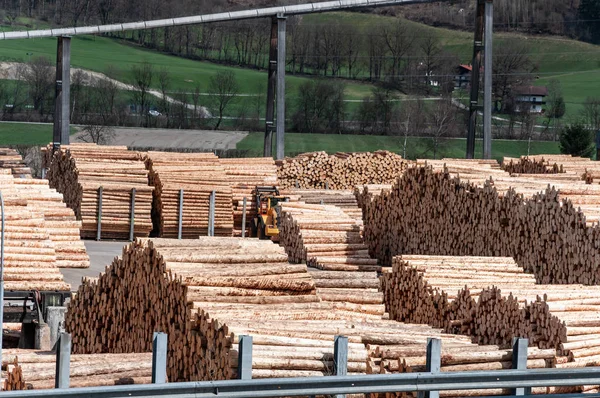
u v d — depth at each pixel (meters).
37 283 70.31
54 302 70.19
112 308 65.12
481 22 169.75
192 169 137.75
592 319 52.66
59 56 163.12
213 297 52.94
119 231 131.25
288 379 39.06
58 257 91.12
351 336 48.94
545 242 89.19
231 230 137.38
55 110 162.38
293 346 45.56
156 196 136.75
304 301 55.97
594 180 112.12
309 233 110.00
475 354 46.78
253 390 38.75
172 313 54.16
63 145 151.62
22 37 159.12
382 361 45.47
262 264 59.31
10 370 52.28
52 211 92.44
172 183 134.00
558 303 53.81
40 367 52.00
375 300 63.16
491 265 73.69
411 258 73.81
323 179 164.62
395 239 116.50
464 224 102.75
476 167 112.88
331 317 54.25
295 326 48.72
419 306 70.44
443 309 67.25
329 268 107.31
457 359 46.34
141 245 61.75
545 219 88.88
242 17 169.38
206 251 60.91
